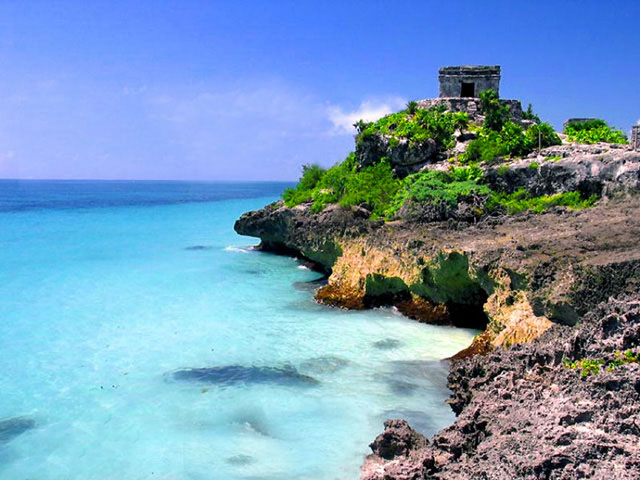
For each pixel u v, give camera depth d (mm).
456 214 27500
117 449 13984
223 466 13117
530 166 27969
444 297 23094
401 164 34219
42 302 27703
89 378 18250
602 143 31266
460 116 35375
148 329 23203
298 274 34562
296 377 18016
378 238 26344
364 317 24422
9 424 15281
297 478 12555
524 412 11625
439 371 18266
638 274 15805
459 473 10641
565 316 16500
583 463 9547
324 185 39094
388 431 12836
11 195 144875
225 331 22734
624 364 11461
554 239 19359
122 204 107062
